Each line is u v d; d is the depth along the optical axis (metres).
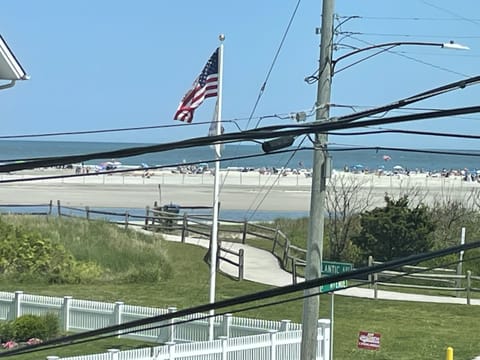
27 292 27.66
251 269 32.09
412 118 6.99
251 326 19.33
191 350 15.94
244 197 68.00
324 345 17.64
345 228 33.78
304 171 110.69
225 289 28.53
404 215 32.41
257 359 16.98
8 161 10.48
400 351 20.50
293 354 17.64
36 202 59.31
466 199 52.34
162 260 32.25
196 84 20.47
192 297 27.11
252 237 39.81
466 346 21.19
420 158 196.12
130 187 75.12
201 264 32.88
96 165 113.94
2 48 11.99
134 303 25.89
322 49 13.38
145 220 42.88
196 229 40.62
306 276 14.13
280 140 9.52
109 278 30.44
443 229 36.00
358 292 28.86
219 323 19.66
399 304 27.03
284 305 26.03
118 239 33.44
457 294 29.25
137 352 15.23
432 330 23.11
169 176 89.56
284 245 34.38
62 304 22.12
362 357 19.73
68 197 64.00
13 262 30.17
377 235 32.44
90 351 19.50
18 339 20.25
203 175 91.12
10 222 33.72
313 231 14.00
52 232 32.66
